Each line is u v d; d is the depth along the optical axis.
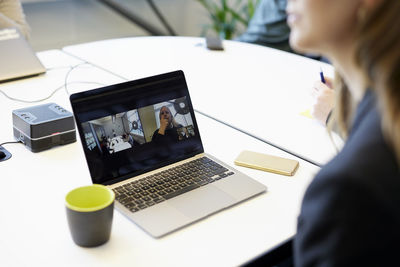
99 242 0.87
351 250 0.56
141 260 0.84
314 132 1.36
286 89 1.68
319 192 0.58
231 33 3.95
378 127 0.57
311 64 1.96
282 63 1.96
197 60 1.96
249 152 1.22
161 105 1.14
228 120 1.43
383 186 0.54
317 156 1.23
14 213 0.96
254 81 1.75
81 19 3.53
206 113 1.47
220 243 0.89
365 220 0.55
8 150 1.22
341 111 0.84
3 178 1.09
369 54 0.53
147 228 0.91
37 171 1.12
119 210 0.96
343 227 0.56
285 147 1.27
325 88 1.41
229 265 0.84
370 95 0.61
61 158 1.19
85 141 1.03
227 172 1.11
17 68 1.70
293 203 1.02
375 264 0.56
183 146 1.16
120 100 1.08
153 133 1.12
